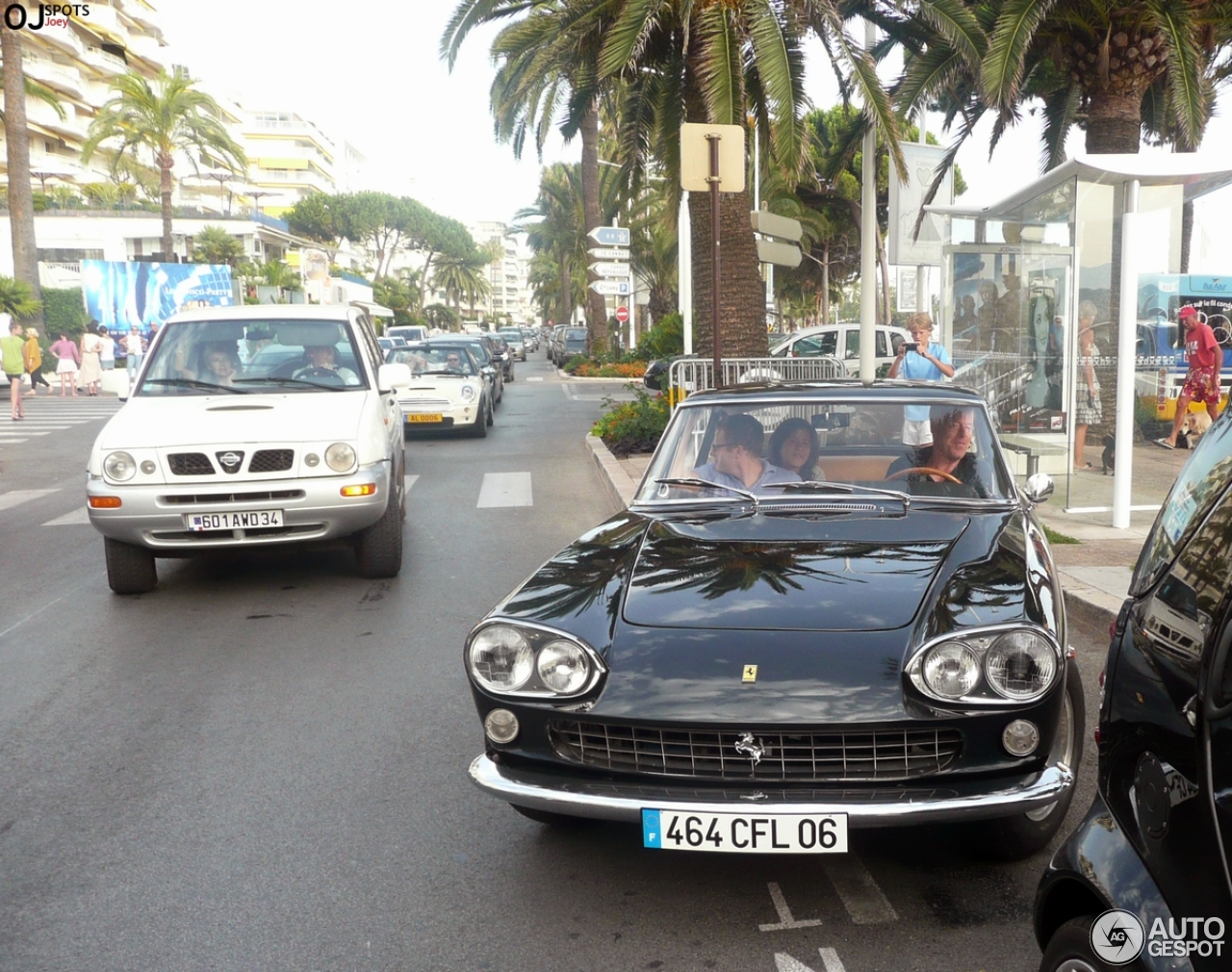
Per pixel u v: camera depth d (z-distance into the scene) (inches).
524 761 131.7
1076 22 494.9
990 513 167.8
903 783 121.6
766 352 573.0
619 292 863.7
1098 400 393.1
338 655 246.4
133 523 285.4
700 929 127.5
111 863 149.3
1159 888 74.1
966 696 120.5
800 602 134.3
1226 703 69.4
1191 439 479.2
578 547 163.3
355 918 132.7
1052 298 377.7
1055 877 84.8
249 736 197.2
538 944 125.6
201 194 3663.9
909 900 132.3
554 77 665.0
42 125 2672.2
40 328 1425.9
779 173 543.5
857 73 481.7
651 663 127.2
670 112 613.0
